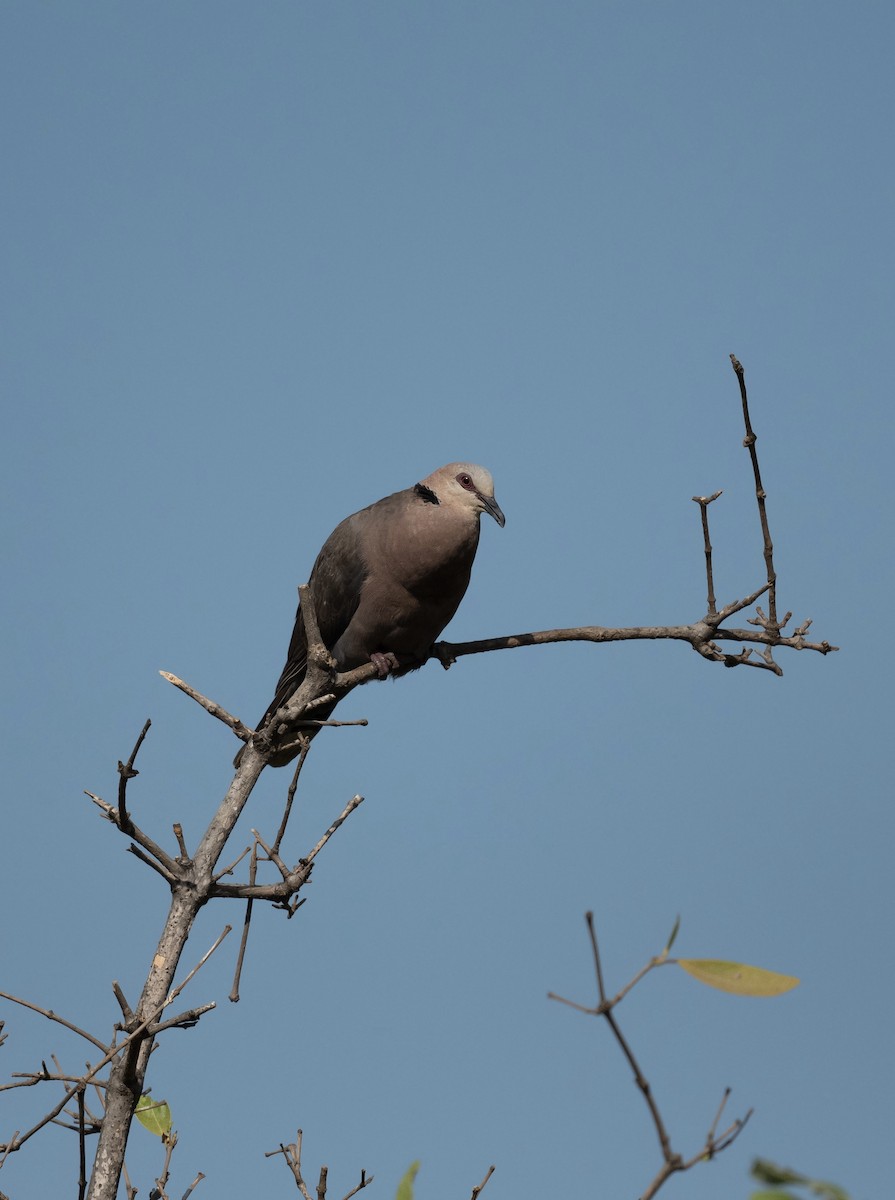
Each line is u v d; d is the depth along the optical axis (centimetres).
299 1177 812
